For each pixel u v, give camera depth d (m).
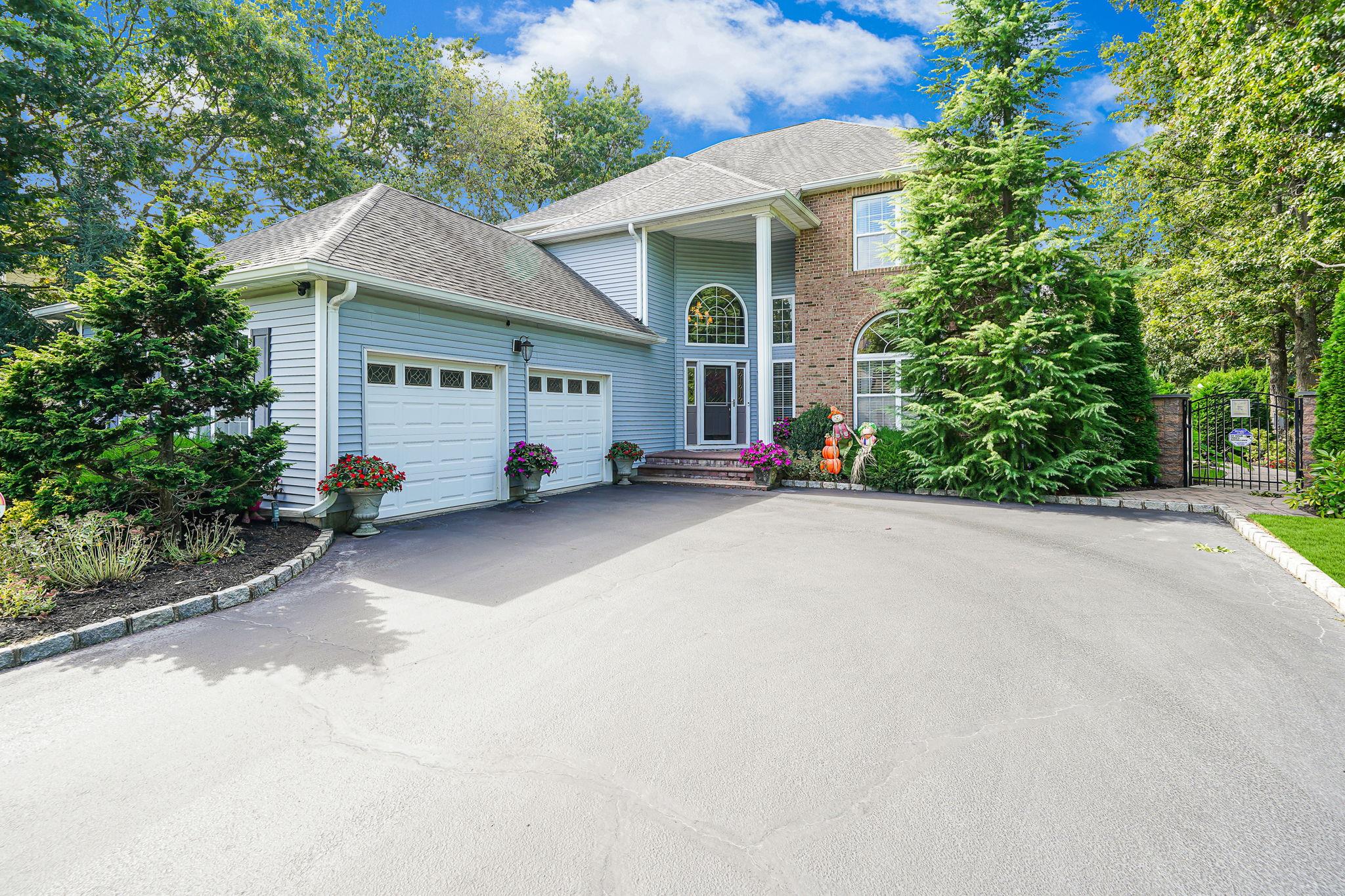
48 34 14.14
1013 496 10.73
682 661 3.89
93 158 15.86
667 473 13.52
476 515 9.30
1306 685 3.47
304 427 7.83
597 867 2.12
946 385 11.23
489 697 3.43
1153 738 2.93
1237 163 11.85
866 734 2.99
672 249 15.60
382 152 25.91
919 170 11.68
